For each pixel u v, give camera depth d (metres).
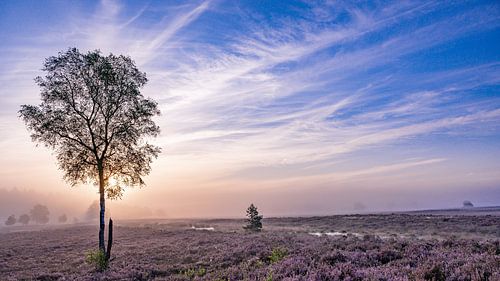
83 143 21.23
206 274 12.59
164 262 19.38
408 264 8.82
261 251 17.22
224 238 30.05
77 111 20.78
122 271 16.09
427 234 31.05
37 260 25.58
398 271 8.02
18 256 29.08
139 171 22.58
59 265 21.92
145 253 24.25
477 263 7.86
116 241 38.47
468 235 28.64
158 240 35.38
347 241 18.25
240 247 21.22
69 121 21.02
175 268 16.66
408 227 40.19
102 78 20.56
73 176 22.17
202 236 35.44
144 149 22.72
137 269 16.62
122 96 21.50
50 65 20.33
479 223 39.09
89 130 21.44
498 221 40.09
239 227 58.03
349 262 9.87
